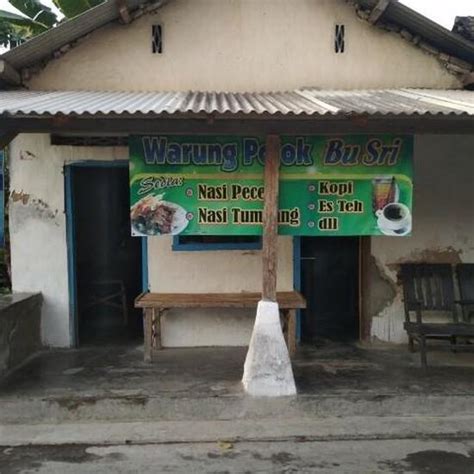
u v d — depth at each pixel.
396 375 5.86
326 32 6.93
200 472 4.31
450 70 7.01
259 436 4.87
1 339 5.78
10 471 4.32
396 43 6.98
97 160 6.86
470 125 5.14
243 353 6.67
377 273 7.00
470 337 6.52
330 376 5.82
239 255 6.97
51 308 6.93
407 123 5.12
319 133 5.21
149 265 6.93
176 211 5.52
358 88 6.98
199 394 5.27
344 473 4.29
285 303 6.14
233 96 6.25
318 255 7.64
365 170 5.51
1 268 8.57
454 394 5.32
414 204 7.00
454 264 6.91
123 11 6.45
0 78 6.40
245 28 6.90
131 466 4.40
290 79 6.94
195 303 6.19
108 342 7.23
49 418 5.16
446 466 4.40
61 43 6.63
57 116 4.76
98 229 7.50
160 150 5.47
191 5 6.84
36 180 6.86
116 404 5.18
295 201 5.53
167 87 6.89
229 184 5.51
